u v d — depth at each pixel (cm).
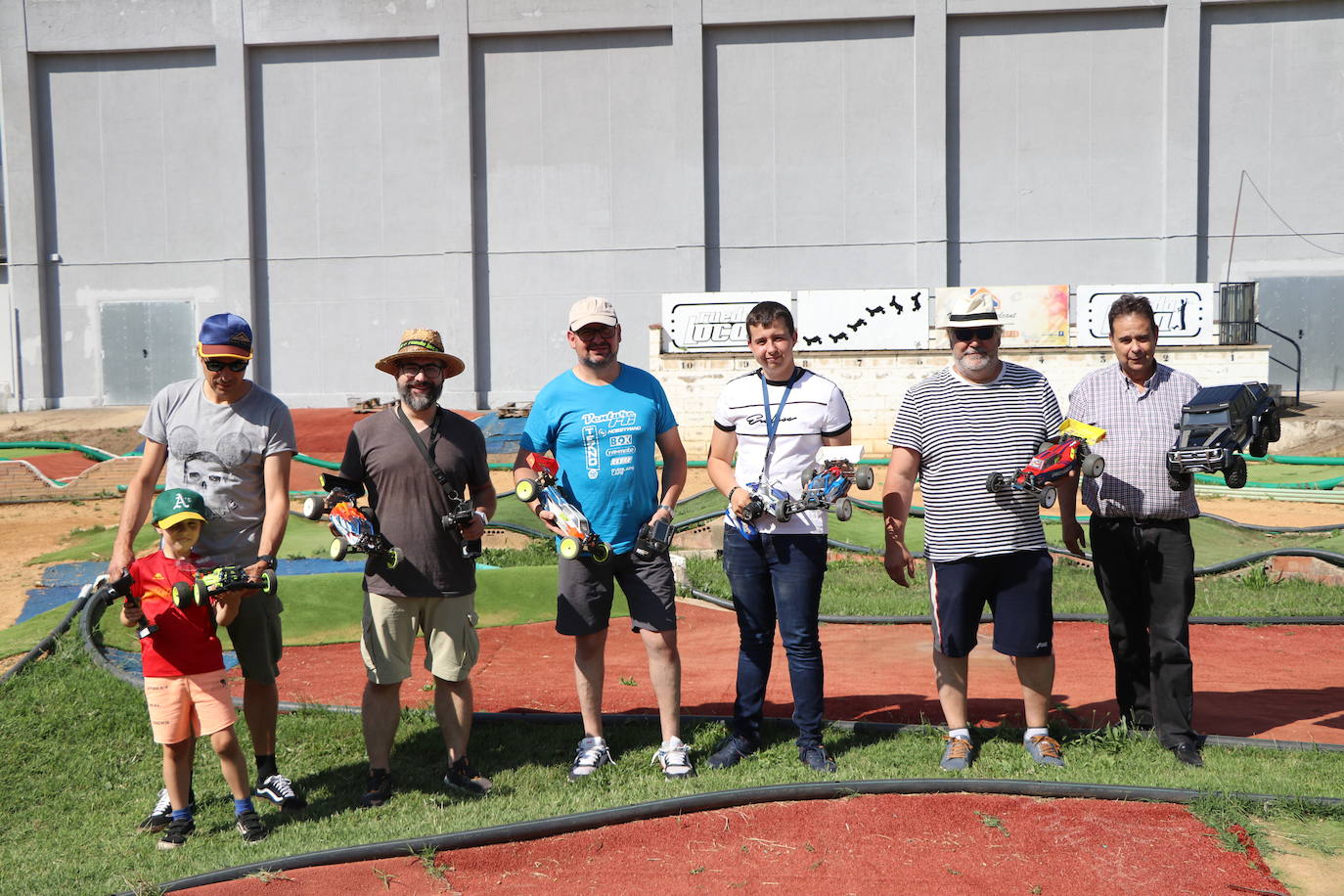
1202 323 2139
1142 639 531
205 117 3006
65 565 1228
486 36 2931
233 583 430
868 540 1232
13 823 473
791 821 427
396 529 489
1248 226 2791
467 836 413
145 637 436
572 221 2944
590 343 509
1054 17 2797
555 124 2938
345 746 560
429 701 640
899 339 2181
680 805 436
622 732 573
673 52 2858
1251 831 404
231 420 478
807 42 2861
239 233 2981
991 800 438
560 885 385
